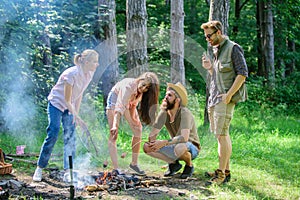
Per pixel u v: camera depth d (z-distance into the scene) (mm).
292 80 15828
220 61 4547
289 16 16734
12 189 4309
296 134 8914
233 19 18000
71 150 4984
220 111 4559
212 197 4176
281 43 17672
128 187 4488
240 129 8984
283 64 17031
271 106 13250
